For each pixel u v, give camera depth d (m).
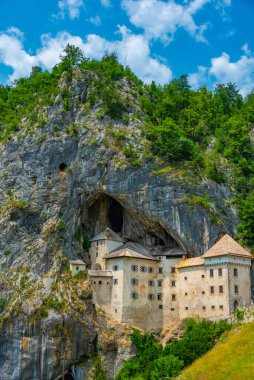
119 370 101.94
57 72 152.75
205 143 139.50
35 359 102.31
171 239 119.06
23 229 117.81
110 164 120.12
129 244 118.12
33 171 123.81
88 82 136.88
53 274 111.38
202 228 112.62
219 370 78.31
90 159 121.69
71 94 133.88
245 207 115.75
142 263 113.56
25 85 163.88
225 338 90.81
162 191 116.75
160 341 106.88
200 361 86.12
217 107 161.62
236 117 149.25
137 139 125.06
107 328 106.69
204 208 113.69
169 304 110.12
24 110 142.12
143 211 117.38
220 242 106.12
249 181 123.88
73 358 104.31
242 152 132.50
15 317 104.69
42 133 127.44
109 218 129.88
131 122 129.88
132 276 111.31
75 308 106.62
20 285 109.75
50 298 107.00
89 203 124.88
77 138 125.19
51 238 115.62
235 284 100.06
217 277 101.50
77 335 105.25
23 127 132.38
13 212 118.50
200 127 143.88
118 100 132.88
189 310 105.50
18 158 126.88
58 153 123.81
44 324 103.62
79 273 113.44
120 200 119.81
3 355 103.06
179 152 122.62
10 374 101.62
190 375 81.38
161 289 112.50
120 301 108.81
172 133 125.00
